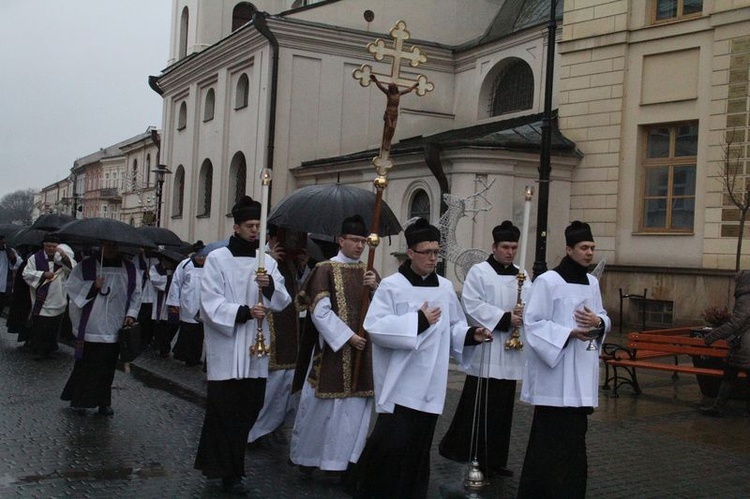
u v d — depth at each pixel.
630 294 18.23
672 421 9.09
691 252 17.53
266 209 6.06
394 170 21.80
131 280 8.72
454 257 10.20
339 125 26.16
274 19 24.91
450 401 9.97
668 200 18.20
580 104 19.56
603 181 19.05
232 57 27.95
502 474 6.77
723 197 16.94
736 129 16.75
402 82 6.55
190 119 31.77
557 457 5.55
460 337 5.62
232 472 5.99
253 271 6.31
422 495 5.50
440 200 19.94
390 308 5.54
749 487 6.61
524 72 24.41
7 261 17.83
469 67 26.42
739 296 9.23
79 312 8.58
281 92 25.44
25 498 5.76
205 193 31.08
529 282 6.91
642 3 18.52
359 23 26.22
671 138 18.23
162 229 15.97
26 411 8.77
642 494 6.32
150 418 8.66
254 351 6.01
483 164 18.81
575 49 19.66
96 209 64.25
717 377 10.38
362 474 5.41
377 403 5.43
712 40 17.28
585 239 5.68
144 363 12.91
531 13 25.05
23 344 15.01
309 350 6.62
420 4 26.98
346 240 6.52
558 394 5.57
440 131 26.92
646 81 18.47
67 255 13.18
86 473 6.46
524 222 6.40
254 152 26.23
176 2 33.94
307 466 6.46
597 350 5.64
